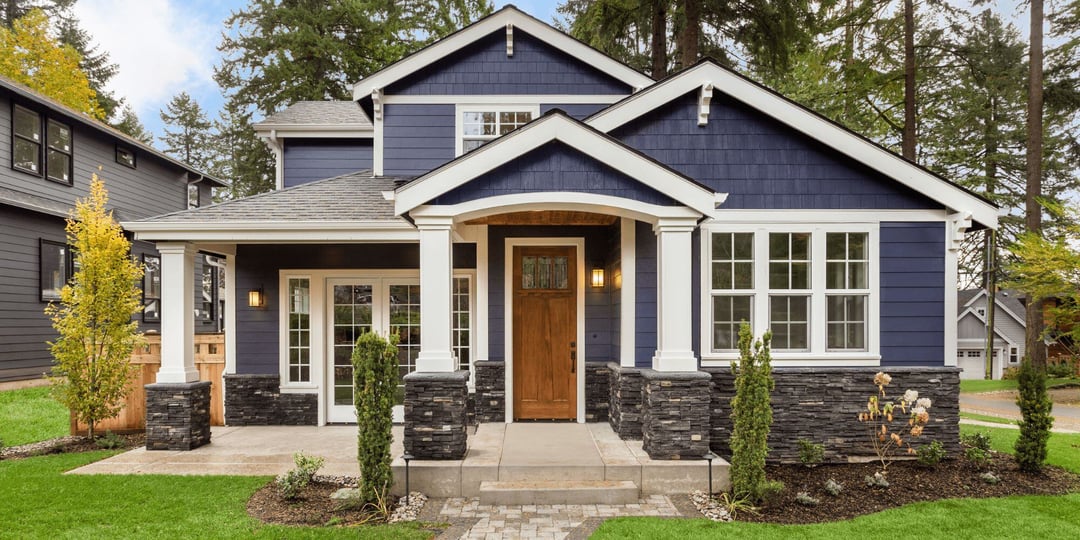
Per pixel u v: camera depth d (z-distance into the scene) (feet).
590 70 29.04
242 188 67.62
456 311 27.43
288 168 34.35
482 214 19.98
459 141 28.96
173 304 22.82
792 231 22.70
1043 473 19.89
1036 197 45.32
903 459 21.76
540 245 25.72
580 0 47.21
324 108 37.06
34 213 38.34
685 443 18.88
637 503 17.15
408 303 28.45
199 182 59.47
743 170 22.77
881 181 22.82
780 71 40.19
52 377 24.34
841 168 22.84
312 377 27.89
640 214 20.07
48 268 39.63
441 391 18.70
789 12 36.14
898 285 22.66
